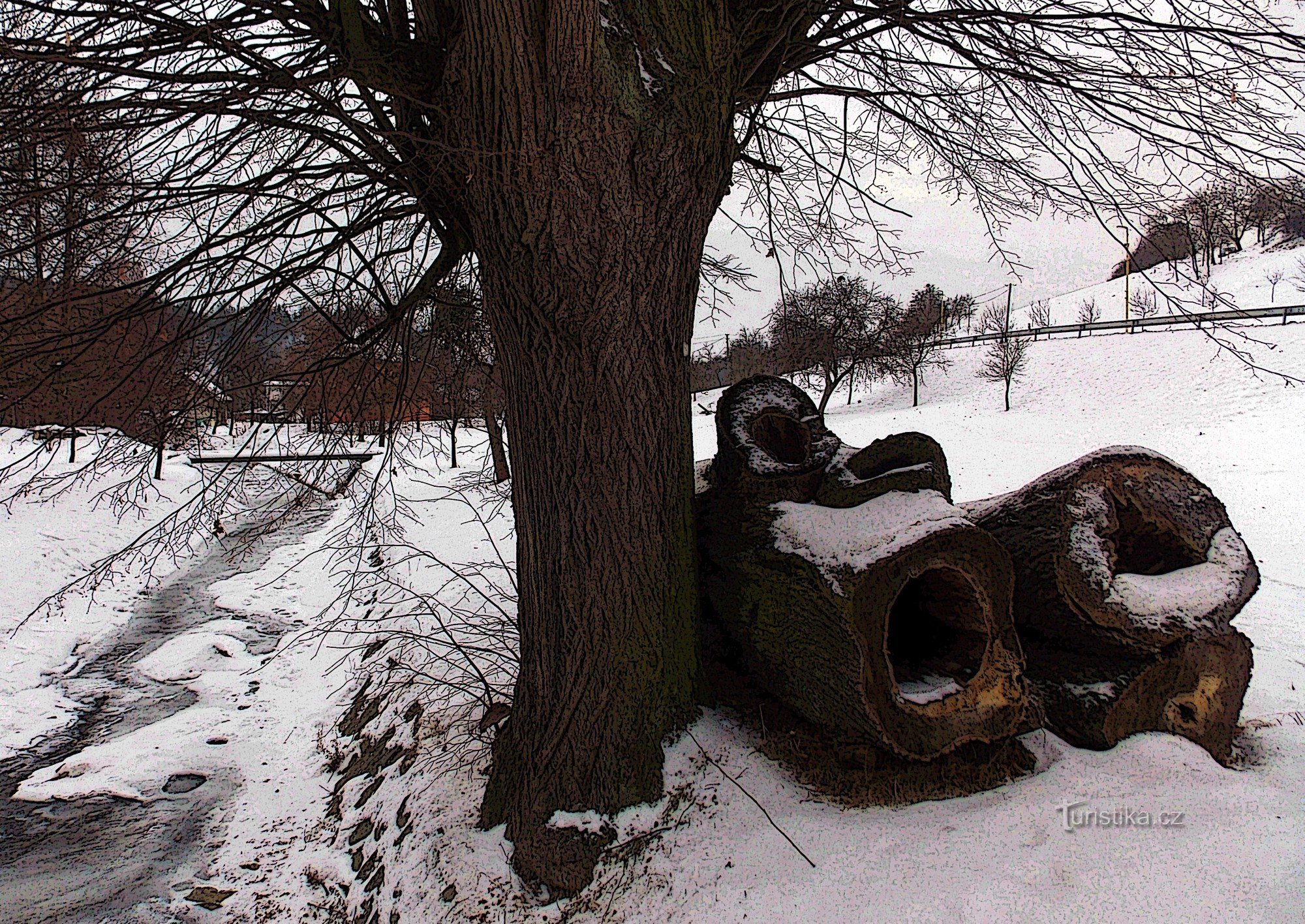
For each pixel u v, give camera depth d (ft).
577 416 12.19
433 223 15.11
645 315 12.22
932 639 12.42
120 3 11.56
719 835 11.10
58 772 22.88
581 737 12.19
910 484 12.15
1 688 29.09
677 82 11.55
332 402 20.58
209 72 12.09
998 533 12.94
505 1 10.46
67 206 13.48
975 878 9.05
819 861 10.10
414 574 34.37
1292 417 68.90
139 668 31.76
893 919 8.79
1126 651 11.63
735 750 12.55
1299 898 7.98
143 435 19.22
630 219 11.62
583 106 10.87
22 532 45.24
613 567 12.31
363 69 11.66
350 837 17.12
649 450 12.52
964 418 100.94
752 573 12.98
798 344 47.24
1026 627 12.94
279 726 25.07
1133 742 11.43
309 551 49.88
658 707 12.56
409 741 18.57
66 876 17.60
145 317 16.01
